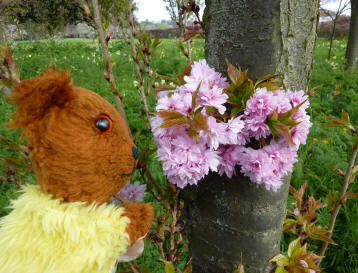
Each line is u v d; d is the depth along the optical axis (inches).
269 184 12.8
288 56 12.9
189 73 13.9
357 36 97.2
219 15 13.3
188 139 11.5
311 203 19.7
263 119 11.6
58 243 10.3
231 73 12.0
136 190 15.2
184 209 16.2
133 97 67.0
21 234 10.5
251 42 12.7
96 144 10.3
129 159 11.6
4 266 10.3
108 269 11.2
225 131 11.3
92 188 10.7
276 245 15.5
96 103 10.7
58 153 9.9
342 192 19.4
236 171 14.0
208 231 15.4
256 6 12.3
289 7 12.3
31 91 9.5
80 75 90.4
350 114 58.8
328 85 77.9
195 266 16.6
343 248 26.6
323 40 219.9
